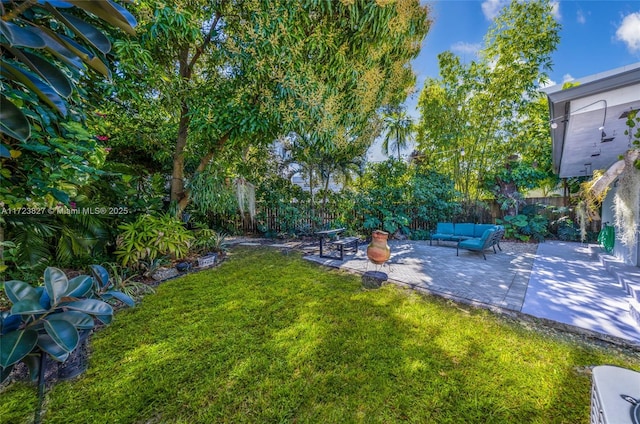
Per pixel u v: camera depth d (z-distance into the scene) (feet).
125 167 14.75
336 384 5.63
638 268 12.50
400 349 6.89
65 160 7.39
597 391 3.90
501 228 19.34
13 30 2.97
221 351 6.78
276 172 26.66
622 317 8.57
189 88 13.91
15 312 3.55
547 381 5.71
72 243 10.68
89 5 3.30
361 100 15.15
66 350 3.53
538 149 25.12
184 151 16.17
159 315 8.77
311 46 12.41
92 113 10.34
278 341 7.25
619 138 13.10
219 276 13.11
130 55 10.11
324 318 8.64
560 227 24.99
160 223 13.57
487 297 10.46
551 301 9.96
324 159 24.14
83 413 4.83
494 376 5.87
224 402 5.15
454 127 24.77
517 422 4.71
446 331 7.83
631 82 7.92
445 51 23.95
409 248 21.57
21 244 8.61
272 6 11.58
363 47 13.28
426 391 5.42
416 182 26.32
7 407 4.91
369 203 26.76
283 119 13.25
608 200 16.74
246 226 27.40
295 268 14.69
